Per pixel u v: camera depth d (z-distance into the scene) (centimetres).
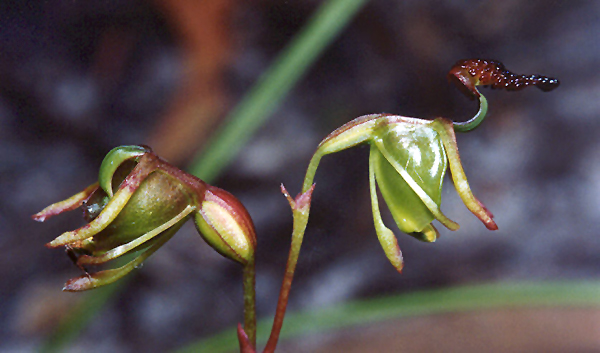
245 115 17
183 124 23
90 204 14
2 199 20
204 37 24
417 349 16
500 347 16
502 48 26
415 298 17
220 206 14
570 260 21
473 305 17
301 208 14
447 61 25
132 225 14
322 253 21
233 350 17
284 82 17
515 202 22
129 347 18
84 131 22
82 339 18
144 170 14
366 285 20
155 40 24
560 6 27
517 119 24
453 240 21
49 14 25
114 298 19
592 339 16
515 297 17
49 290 19
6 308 18
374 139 14
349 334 17
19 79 23
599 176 22
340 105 24
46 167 21
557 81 14
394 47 25
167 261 20
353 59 25
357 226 21
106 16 25
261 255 20
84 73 24
